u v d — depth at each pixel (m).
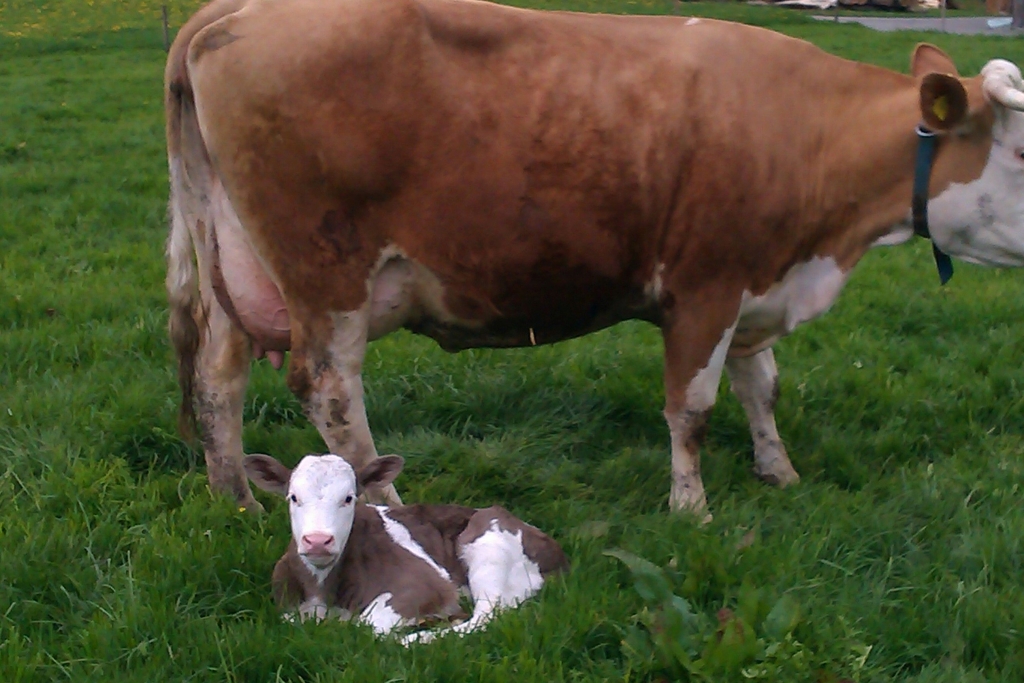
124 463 6.69
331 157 6.19
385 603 5.79
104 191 11.71
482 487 6.71
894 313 8.63
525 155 6.27
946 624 5.77
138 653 5.58
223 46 6.18
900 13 37.41
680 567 5.97
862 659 5.56
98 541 6.13
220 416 6.55
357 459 6.43
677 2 32.47
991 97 6.35
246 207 6.28
